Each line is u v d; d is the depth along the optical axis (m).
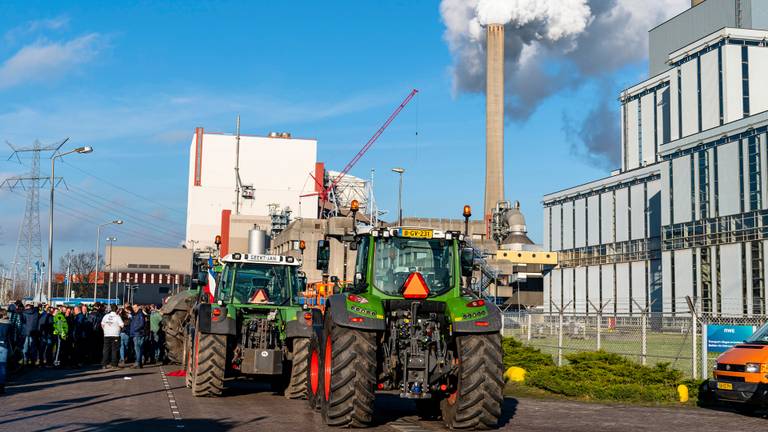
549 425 12.48
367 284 12.48
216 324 15.71
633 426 12.45
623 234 99.62
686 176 76.25
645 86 107.25
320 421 12.38
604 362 18.33
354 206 13.69
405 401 16.06
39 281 71.12
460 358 11.48
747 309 65.75
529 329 25.86
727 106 80.81
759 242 64.88
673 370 17.84
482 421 11.51
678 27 100.94
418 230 12.65
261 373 15.79
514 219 111.44
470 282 13.09
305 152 144.00
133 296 99.88
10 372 20.88
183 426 11.52
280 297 17.70
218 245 21.66
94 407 13.73
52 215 41.53
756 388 13.62
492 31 121.25
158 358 26.52
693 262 73.44
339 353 11.58
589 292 95.56
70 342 24.12
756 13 87.00
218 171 140.38
